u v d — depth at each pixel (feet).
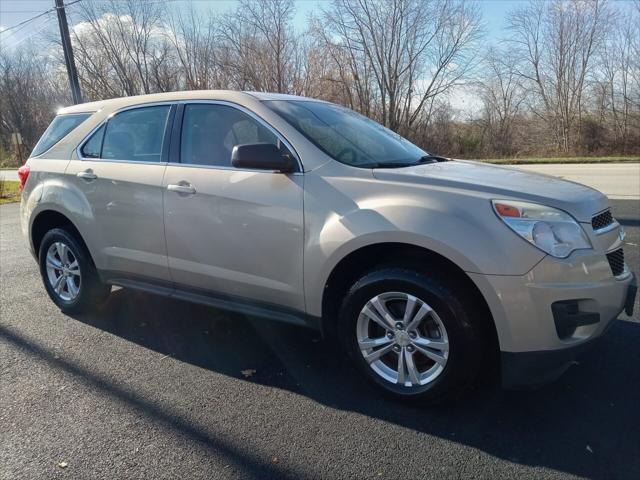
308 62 89.86
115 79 98.22
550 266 7.86
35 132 138.21
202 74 92.94
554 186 9.19
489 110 95.55
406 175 9.23
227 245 10.64
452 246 8.11
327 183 9.53
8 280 18.15
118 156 12.75
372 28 88.89
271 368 10.75
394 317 9.16
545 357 8.04
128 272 12.65
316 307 9.78
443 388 8.64
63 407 9.32
